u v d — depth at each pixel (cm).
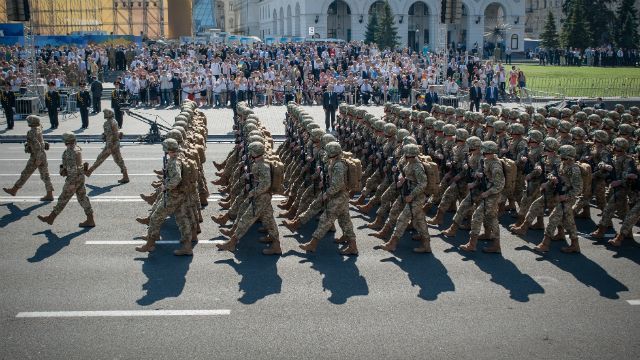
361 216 1552
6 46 4612
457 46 7975
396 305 1016
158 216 1234
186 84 3788
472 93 3469
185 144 1465
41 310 988
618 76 5347
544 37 8038
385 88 3844
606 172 1374
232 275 1143
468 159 1409
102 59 4625
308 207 1440
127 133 2889
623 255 1267
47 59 4469
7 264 1185
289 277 1136
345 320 959
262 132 1658
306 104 3922
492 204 1259
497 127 1605
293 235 1395
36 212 1559
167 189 1220
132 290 1068
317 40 6078
